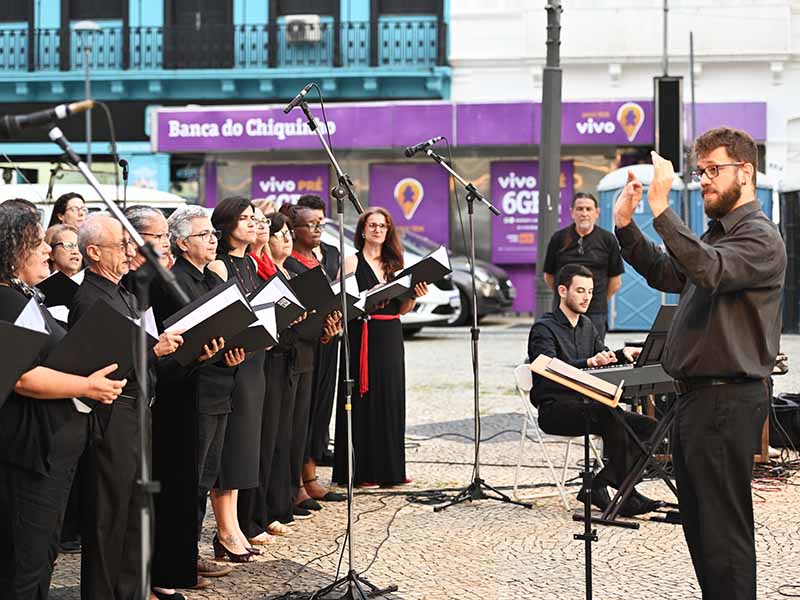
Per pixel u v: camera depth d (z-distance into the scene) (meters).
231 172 22.83
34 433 4.80
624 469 7.61
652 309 19.08
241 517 6.90
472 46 24.20
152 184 23.77
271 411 7.07
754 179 4.88
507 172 22.14
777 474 8.80
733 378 4.77
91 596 5.18
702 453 4.82
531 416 8.05
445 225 22.23
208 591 6.06
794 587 6.06
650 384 7.55
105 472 5.10
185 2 24.98
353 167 22.39
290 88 24.84
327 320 7.62
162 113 22.34
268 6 24.77
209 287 6.23
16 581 4.80
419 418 11.27
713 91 23.33
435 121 21.62
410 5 24.50
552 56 12.16
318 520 7.61
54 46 25.09
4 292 4.76
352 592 5.84
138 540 5.30
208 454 6.28
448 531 7.30
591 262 9.84
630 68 23.48
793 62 23.11
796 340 17.88
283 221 7.68
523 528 7.37
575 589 6.09
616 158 21.67
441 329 20.25
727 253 4.62
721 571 4.78
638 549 6.87
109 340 4.79
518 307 22.55
